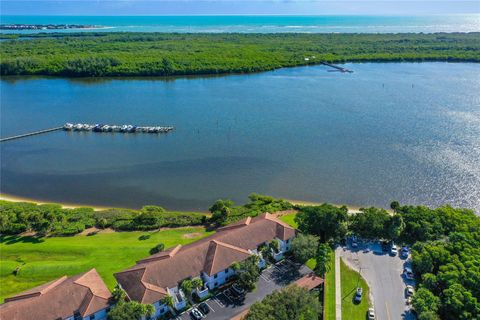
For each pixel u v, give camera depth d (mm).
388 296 62906
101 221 85188
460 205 91500
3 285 67062
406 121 149625
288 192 99562
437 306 57375
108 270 69375
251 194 97812
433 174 105688
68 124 153125
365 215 78875
